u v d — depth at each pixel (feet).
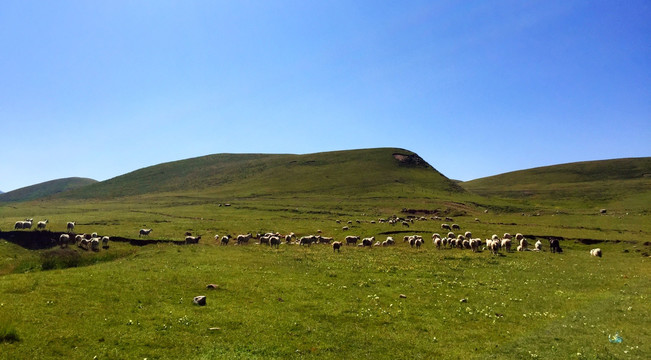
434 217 276.82
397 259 133.39
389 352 55.67
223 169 601.21
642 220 238.27
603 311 73.00
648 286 94.07
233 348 54.75
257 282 91.45
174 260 117.39
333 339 59.77
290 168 548.72
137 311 66.74
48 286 77.77
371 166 529.45
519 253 151.74
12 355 47.67
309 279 97.91
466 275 107.45
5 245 152.05
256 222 246.88
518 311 74.38
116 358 50.06
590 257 146.00
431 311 74.33
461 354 54.80
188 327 61.26
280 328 63.05
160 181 562.25
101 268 101.55
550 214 295.28
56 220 241.35
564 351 54.90
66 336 54.54
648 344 56.29
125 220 244.42
